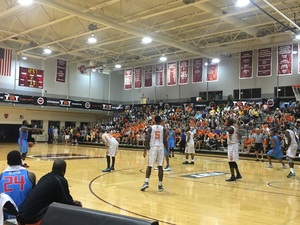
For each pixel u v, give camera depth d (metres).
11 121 23.50
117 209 4.97
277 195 6.26
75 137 23.83
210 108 21.09
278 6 14.70
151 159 6.52
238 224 4.28
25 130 10.27
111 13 15.99
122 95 29.31
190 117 20.61
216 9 14.22
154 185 7.20
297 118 16.56
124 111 26.59
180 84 24.36
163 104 23.98
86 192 6.24
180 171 9.79
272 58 20.00
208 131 17.34
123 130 22.03
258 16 16.22
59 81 25.02
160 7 14.59
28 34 20.00
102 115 28.98
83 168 10.03
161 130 6.62
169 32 19.25
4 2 14.43
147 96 26.86
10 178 3.17
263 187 7.14
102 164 11.22
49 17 15.72
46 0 12.37
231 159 7.93
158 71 25.59
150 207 5.14
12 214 2.86
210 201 5.66
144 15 15.67
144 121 22.36
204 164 11.97
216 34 18.34
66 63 25.58
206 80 23.11
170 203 5.45
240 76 21.16
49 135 24.44
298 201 5.73
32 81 22.70
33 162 11.39
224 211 4.96
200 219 4.49
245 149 16.05
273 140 10.98
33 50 23.19
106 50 22.00
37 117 24.95
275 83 19.92
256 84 20.78
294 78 19.06
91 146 21.83
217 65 22.66
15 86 22.34
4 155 13.72
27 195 3.03
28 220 2.80
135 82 27.11
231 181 7.92
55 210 2.01
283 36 19.17
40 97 22.30
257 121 18.00
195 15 15.49
